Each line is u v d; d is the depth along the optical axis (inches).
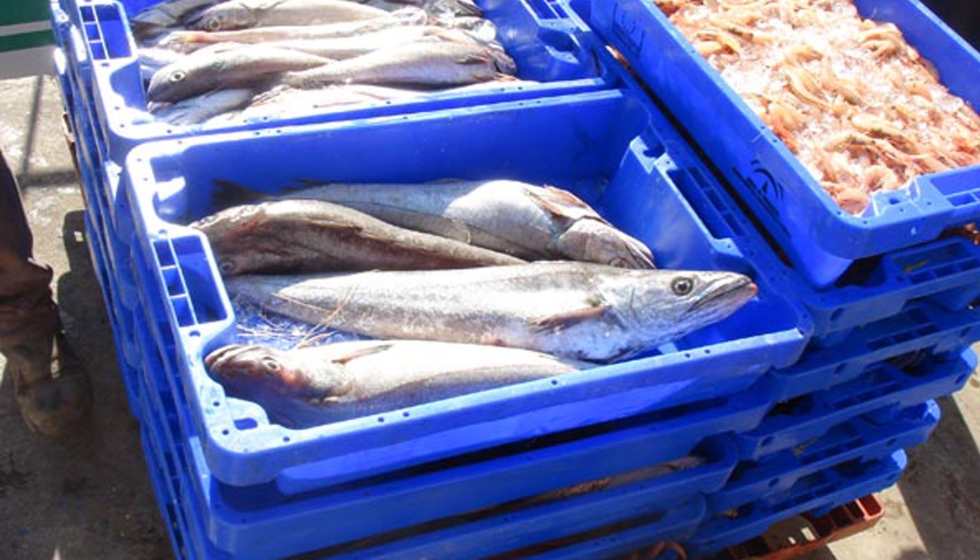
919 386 50.5
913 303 49.4
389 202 50.6
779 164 44.7
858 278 47.1
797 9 57.3
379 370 43.2
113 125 47.1
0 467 57.9
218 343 40.1
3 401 60.9
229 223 46.4
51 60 76.4
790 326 44.9
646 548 50.0
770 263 46.7
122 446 59.5
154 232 41.9
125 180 45.4
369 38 58.3
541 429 42.7
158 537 56.1
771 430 47.4
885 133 49.6
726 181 50.3
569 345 46.9
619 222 54.3
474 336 47.0
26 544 55.1
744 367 43.4
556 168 56.2
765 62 53.2
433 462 43.0
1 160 54.2
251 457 36.1
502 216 50.9
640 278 46.9
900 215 42.4
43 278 57.7
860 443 52.1
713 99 47.8
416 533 44.2
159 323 42.7
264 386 41.0
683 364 41.8
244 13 59.6
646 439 43.9
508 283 47.7
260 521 38.5
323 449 37.1
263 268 48.2
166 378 44.6
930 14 55.2
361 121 50.0
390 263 49.1
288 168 49.9
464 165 53.8
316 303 47.3
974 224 47.8
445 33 59.2
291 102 53.6
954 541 60.6
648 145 52.7
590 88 54.8
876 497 61.5
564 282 47.7
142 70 56.9
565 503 44.3
